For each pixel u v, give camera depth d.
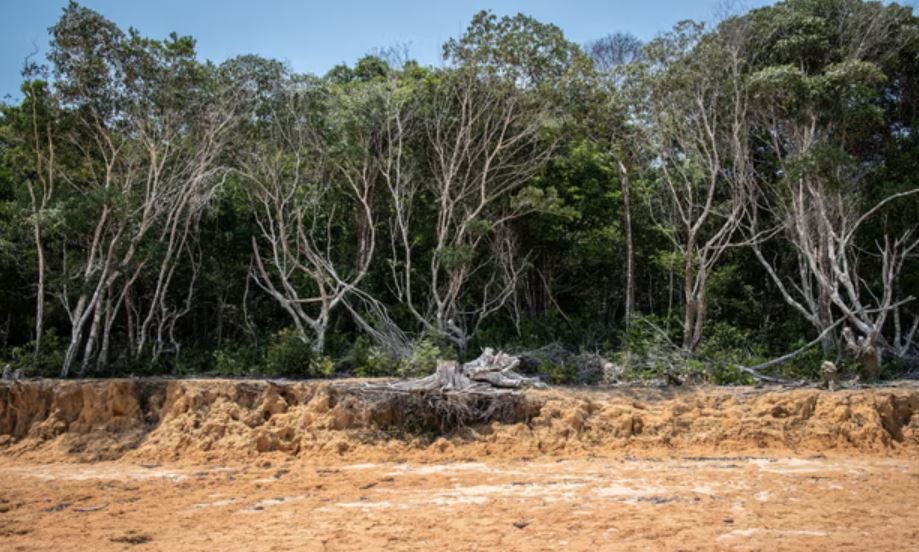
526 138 30.05
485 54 28.19
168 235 30.53
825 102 25.78
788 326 30.31
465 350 27.86
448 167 29.91
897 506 13.99
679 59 27.28
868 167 29.06
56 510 14.93
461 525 12.88
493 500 14.84
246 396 21.94
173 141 28.98
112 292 29.84
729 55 26.94
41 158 27.95
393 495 15.62
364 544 11.82
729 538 11.79
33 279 30.89
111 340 31.81
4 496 16.14
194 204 28.88
